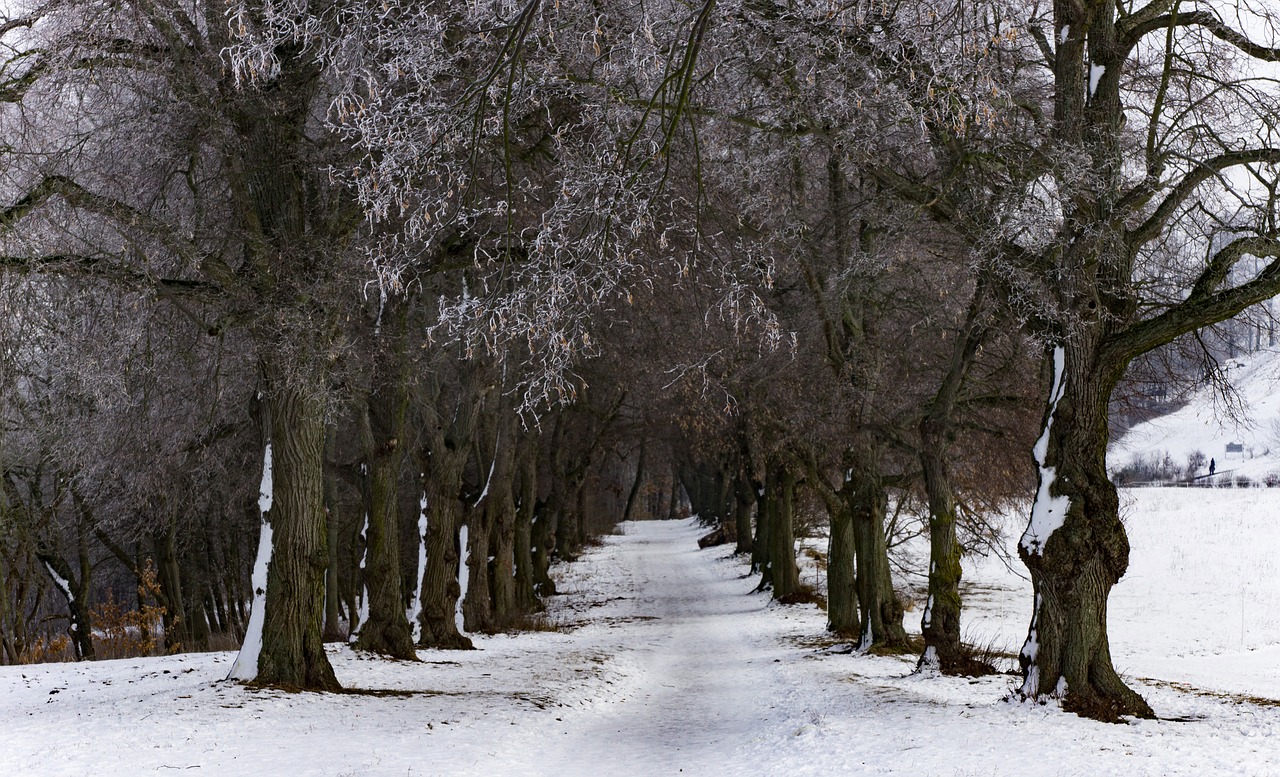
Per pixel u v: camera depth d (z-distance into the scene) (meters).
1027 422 22.17
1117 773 8.48
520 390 25.14
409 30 10.36
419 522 25.30
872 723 12.13
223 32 13.87
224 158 14.84
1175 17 11.94
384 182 10.55
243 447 25.92
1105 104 12.88
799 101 12.16
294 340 14.21
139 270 13.46
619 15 11.22
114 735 10.92
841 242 18.70
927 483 18.91
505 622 31.94
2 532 25.98
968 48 10.12
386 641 21.08
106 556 38.00
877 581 23.39
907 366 22.31
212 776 8.94
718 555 57.31
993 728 10.98
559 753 12.09
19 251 12.96
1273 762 8.88
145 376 16.16
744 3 10.86
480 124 11.03
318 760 9.93
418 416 25.33
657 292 20.14
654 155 9.62
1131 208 12.23
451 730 12.41
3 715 13.52
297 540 15.09
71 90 13.77
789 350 22.08
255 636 15.09
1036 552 12.38
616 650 25.70
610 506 86.62
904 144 13.88
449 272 25.25
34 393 22.80
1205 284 11.82
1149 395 17.95
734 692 18.44
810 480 26.80
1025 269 12.96
